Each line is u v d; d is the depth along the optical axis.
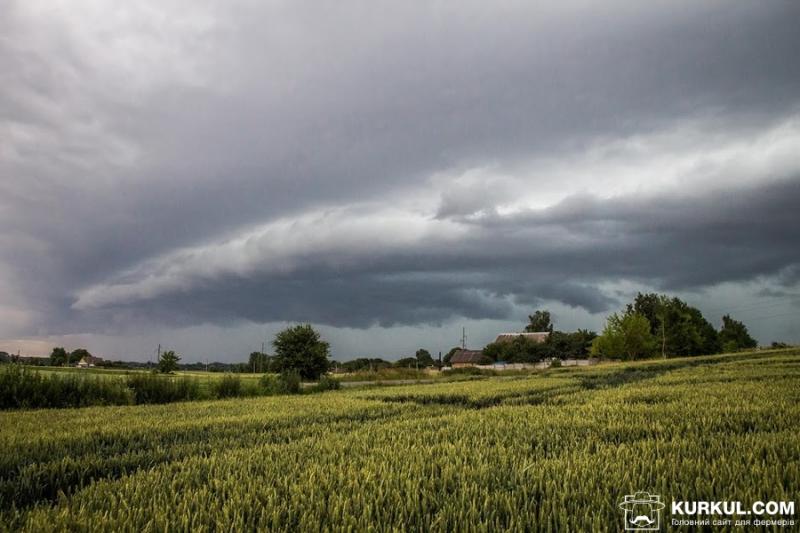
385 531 3.40
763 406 9.21
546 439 6.72
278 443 7.70
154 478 5.00
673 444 5.87
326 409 13.15
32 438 8.12
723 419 8.00
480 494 4.12
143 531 3.45
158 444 7.60
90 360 93.88
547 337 88.31
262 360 92.25
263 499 4.21
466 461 5.34
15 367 18.38
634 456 5.27
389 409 13.13
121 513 3.77
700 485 4.12
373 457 5.69
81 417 12.02
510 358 84.56
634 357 66.00
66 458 6.17
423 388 23.94
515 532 3.38
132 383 22.12
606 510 3.73
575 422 8.21
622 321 66.31
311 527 3.52
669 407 9.74
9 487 5.14
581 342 88.06
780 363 29.48
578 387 18.98
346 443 6.89
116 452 7.23
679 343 71.81
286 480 4.58
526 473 4.81
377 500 3.94
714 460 4.92
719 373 21.86
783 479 4.43
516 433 7.25
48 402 18.28
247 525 3.57
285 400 17.86
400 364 103.06
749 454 5.09
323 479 4.65
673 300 75.12
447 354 111.06
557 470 4.88
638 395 12.70
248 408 14.05
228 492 4.41
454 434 7.37
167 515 3.82
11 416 12.48
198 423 9.95
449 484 4.56
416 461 5.44
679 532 3.30
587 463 5.03
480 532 3.37
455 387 22.92
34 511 4.12
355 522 3.53
